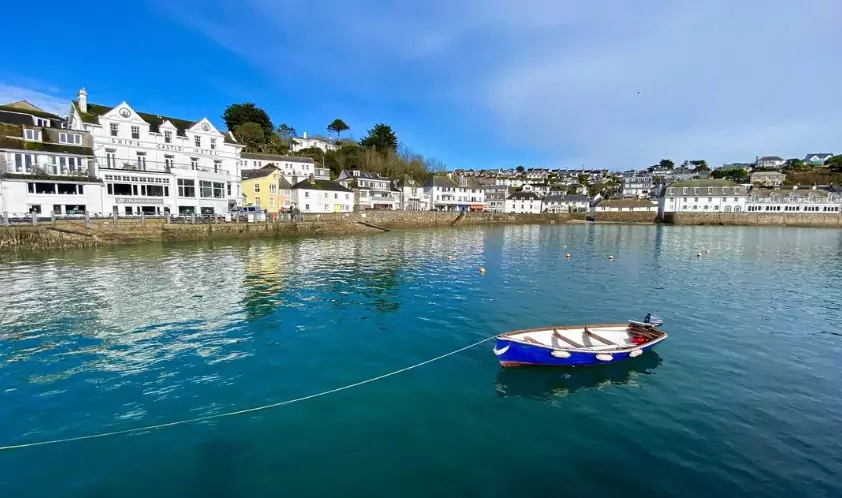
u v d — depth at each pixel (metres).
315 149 123.31
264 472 8.46
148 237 44.03
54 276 26.97
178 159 56.66
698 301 23.50
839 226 102.56
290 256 38.25
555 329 14.54
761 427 10.25
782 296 25.11
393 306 21.20
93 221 40.47
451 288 25.62
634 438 9.70
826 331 18.22
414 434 9.82
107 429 10.00
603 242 59.94
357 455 9.02
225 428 10.06
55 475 8.34
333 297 22.89
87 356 14.38
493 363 14.02
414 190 114.38
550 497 7.77
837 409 11.22
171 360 14.11
